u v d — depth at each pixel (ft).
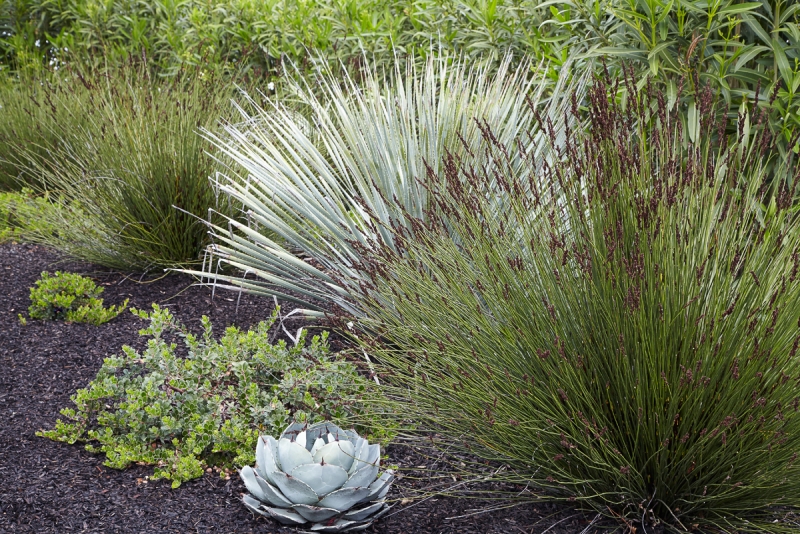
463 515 8.68
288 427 9.04
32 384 11.54
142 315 11.02
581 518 8.66
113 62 24.09
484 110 14.92
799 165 8.96
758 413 7.89
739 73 12.96
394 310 10.96
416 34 21.80
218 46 25.75
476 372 8.65
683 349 7.99
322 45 23.65
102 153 16.55
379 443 9.53
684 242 8.19
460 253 9.86
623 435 8.39
